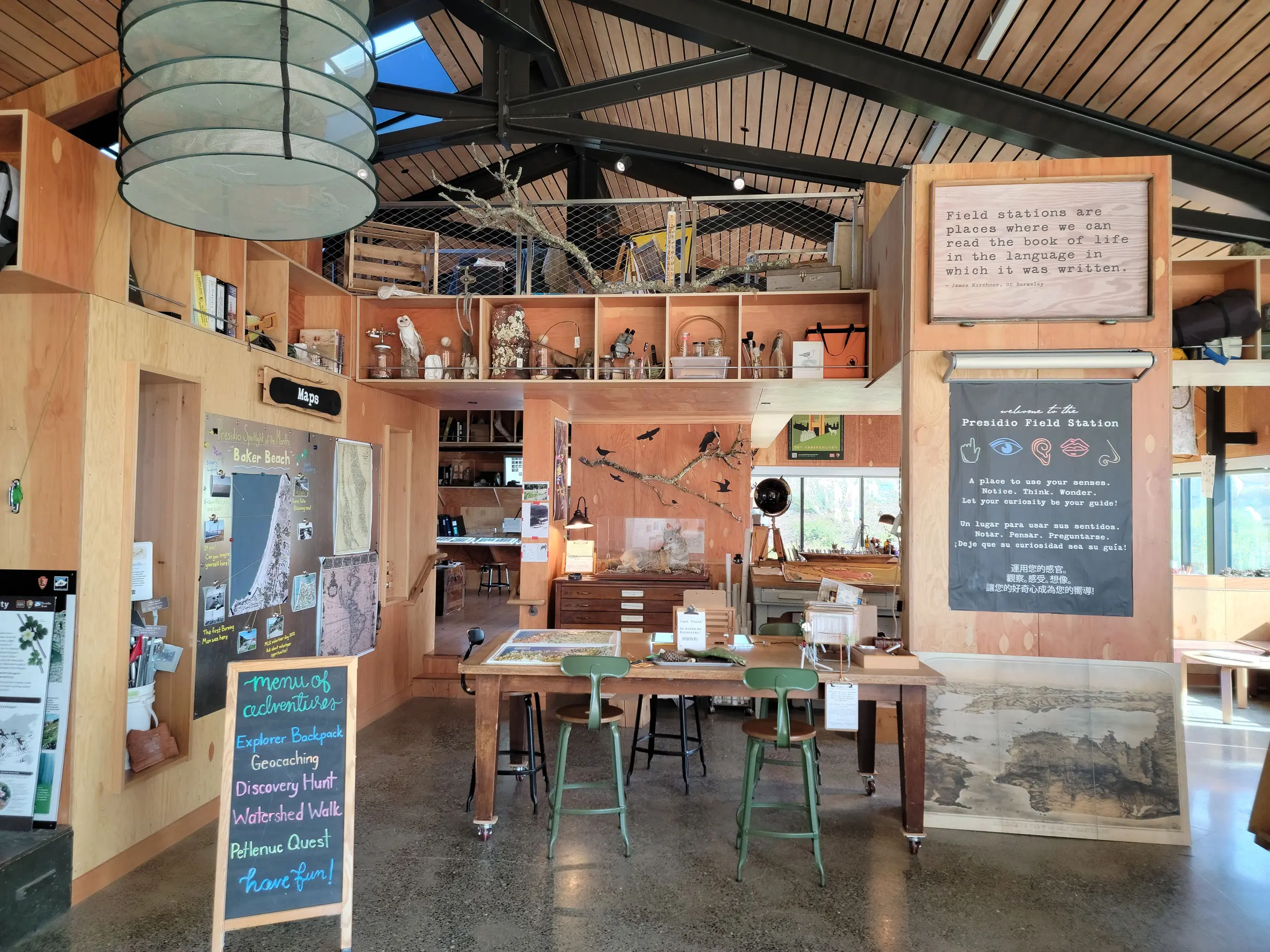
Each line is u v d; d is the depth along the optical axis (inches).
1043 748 165.5
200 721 159.9
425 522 284.8
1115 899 135.4
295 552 193.5
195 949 116.7
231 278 174.6
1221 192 198.8
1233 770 205.0
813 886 138.3
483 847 152.4
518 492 517.7
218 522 163.9
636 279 229.3
